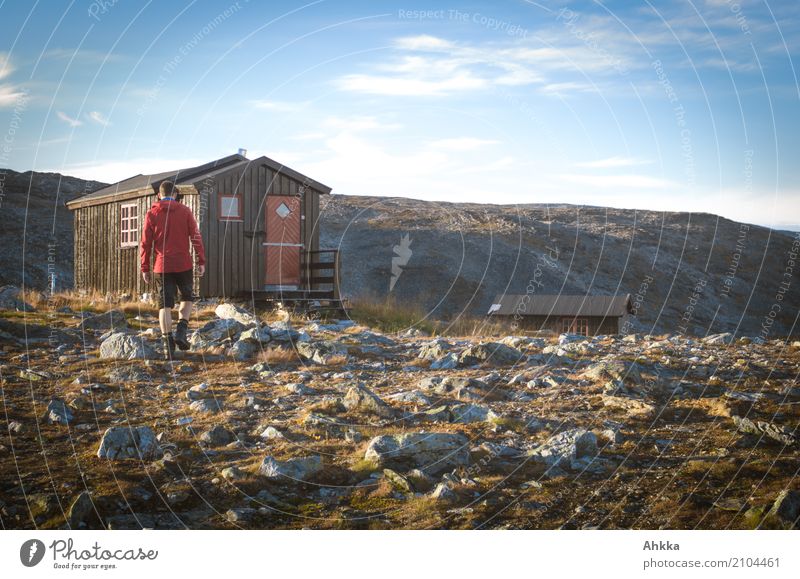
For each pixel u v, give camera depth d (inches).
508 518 172.2
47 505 165.8
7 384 278.2
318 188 810.8
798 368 353.4
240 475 188.1
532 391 304.8
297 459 197.6
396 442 210.1
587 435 221.3
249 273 754.8
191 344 383.6
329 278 787.4
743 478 196.7
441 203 4411.9
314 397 287.7
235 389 296.0
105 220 869.8
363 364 370.3
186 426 236.7
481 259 2586.1
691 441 230.5
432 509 174.6
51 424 228.5
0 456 197.0
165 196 357.1
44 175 3070.9
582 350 410.3
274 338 404.5
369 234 2827.3
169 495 176.7
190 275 360.8
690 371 344.8
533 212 4367.6
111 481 181.2
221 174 732.0
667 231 3848.4
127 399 269.4
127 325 455.8
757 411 264.8
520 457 213.6
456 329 828.6
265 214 768.3
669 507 178.4
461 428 243.6
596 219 4175.7
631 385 306.3
